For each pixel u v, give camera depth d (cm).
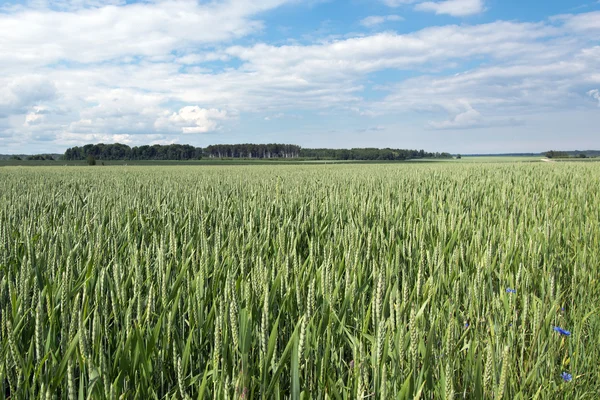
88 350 199
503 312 306
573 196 875
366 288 325
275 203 749
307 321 222
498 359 233
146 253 371
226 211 694
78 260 360
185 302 296
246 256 385
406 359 231
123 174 2483
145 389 221
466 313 313
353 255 370
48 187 1344
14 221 595
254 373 221
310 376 219
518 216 687
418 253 422
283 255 368
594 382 274
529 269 401
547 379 255
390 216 621
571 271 438
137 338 222
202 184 1295
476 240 448
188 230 489
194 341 261
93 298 306
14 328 247
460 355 267
